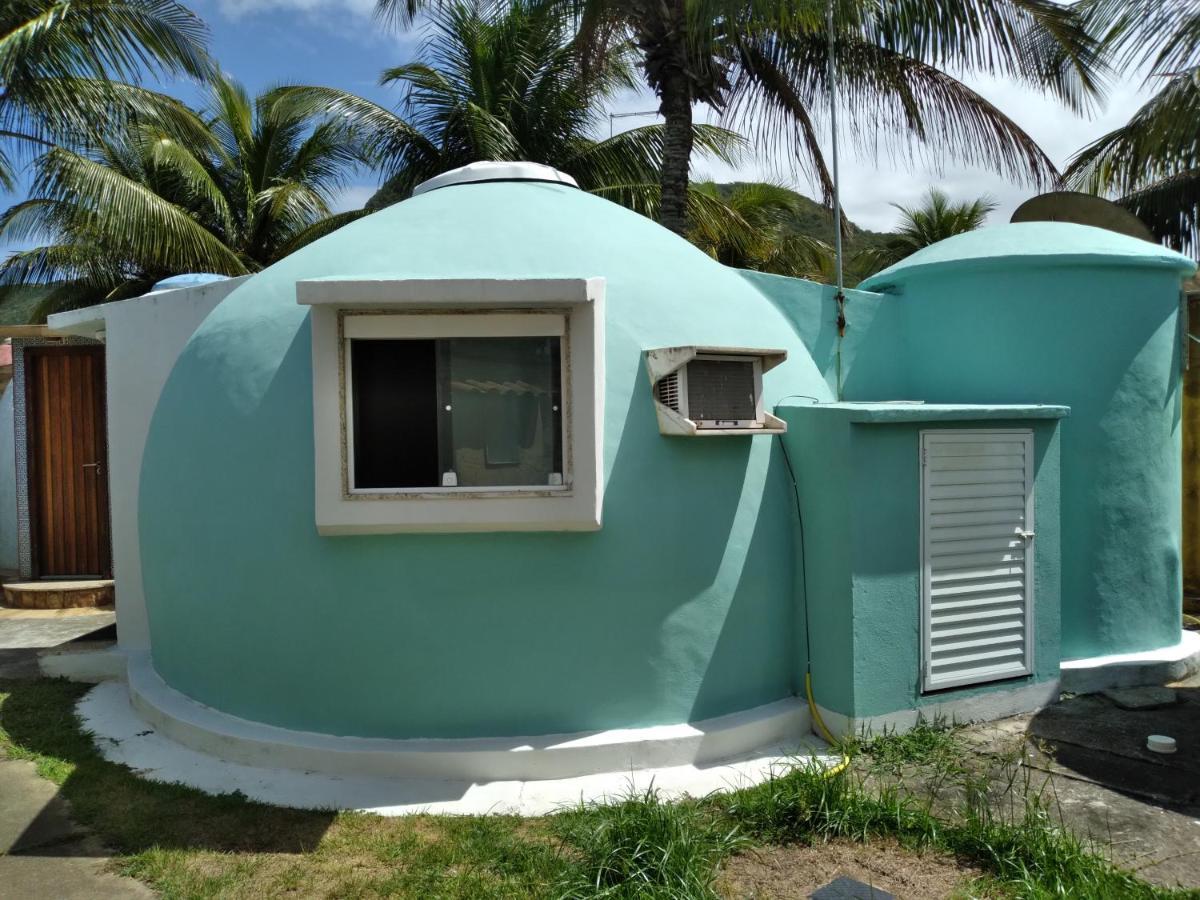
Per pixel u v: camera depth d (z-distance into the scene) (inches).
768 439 194.4
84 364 370.9
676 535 177.9
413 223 198.1
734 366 183.2
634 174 560.7
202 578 187.8
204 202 685.3
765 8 282.4
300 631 175.8
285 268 200.2
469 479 170.1
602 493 171.0
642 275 192.7
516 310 167.5
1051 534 208.4
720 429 177.9
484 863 138.1
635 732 175.0
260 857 141.4
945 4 319.3
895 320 254.4
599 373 170.1
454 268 183.8
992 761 177.2
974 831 141.3
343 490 167.2
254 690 182.9
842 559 184.5
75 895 131.4
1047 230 240.7
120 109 386.0
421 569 170.7
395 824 151.5
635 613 175.5
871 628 184.9
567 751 168.7
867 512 184.2
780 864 137.0
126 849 144.9
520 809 157.3
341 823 151.9
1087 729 195.2
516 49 555.2
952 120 394.6
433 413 169.3
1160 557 234.7
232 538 181.5
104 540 373.1
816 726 191.2
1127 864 137.1
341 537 171.5
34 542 371.2
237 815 155.0
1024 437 203.3
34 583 361.4
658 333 185.2
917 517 190.9
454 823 151.3
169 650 202.8
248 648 182.1
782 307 242.5
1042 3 318.3
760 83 410.0
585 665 173.9
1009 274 232.1
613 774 169.8
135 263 687.7
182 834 149.1
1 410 402.6
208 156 709.3
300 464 175.0
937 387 245.4
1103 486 227.1
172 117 617.9
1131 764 176.1
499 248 188.5
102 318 257.1
